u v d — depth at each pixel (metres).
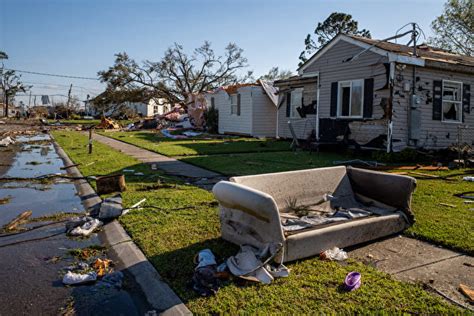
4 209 6.21
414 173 9.22
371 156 12.51
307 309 2.83
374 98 12.61
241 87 22.94
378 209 5.00
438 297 3.01
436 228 4.70
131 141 19.25
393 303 2.91
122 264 3.86
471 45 29.38
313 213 4.88
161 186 7.51
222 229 4.29
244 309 2.84
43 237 4.79
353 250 4.11
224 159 11.81
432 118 12.77
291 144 15.82
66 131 29.83
